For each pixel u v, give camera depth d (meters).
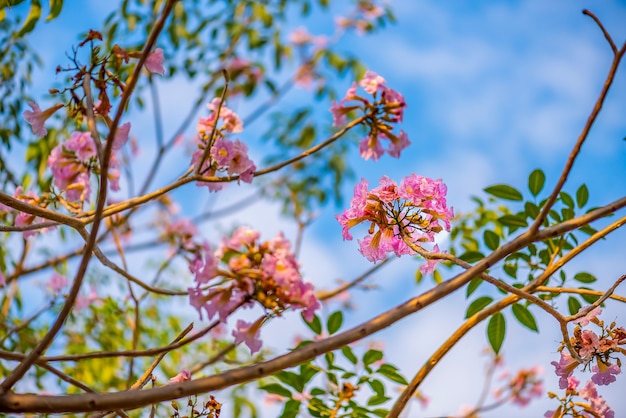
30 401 2.19
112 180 3.23
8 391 2.23
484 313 3.00
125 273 3.07
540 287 2.98
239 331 2.38
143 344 5.93
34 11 4.02
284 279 2.32
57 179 3.14
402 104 3.12
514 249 2.46
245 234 2.39
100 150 2.44
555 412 3.27
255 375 2.25
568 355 3.04
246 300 2.37
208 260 2.36
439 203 3.05
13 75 5.11
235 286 2.37
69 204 3.21
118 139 3.06
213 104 3.41
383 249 3.10
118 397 2.20
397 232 3.09
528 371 6.61
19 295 5.38
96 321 5.70
